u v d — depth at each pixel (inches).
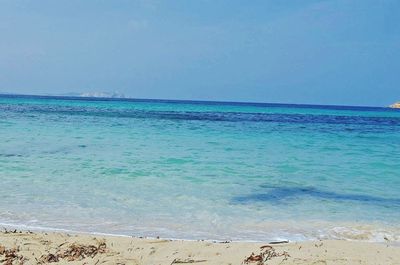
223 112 3095.5
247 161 687.7
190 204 402.9
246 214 375.6
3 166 565.6
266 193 460.1
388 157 792.3
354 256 255.4
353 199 444.8
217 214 372.2
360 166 675.4
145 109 3115.2
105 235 304.0
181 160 672.4
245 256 255.0
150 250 267.3
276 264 239.5
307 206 410.3
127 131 1171.9
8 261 241.6
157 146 853.2
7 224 324.8
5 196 408.5
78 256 253.6
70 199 406.6
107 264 241.0
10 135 943.7
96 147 795.4
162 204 399.5
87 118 1704.0
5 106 2699.3
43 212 360.8
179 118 2000.5
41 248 266.4
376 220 367.6
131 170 569.6
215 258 251.8
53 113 2003.0
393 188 504.1
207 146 883.4
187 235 314.5
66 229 318.0
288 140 1091.3
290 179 543.8
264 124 1756.9
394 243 310.5
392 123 2239.2
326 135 1296.8
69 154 697.0
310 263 241.0
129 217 355.6
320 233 328.5
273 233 325.1
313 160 730.8
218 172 574.9
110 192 440.5
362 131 1531.7
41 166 575.5
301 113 3518.7
